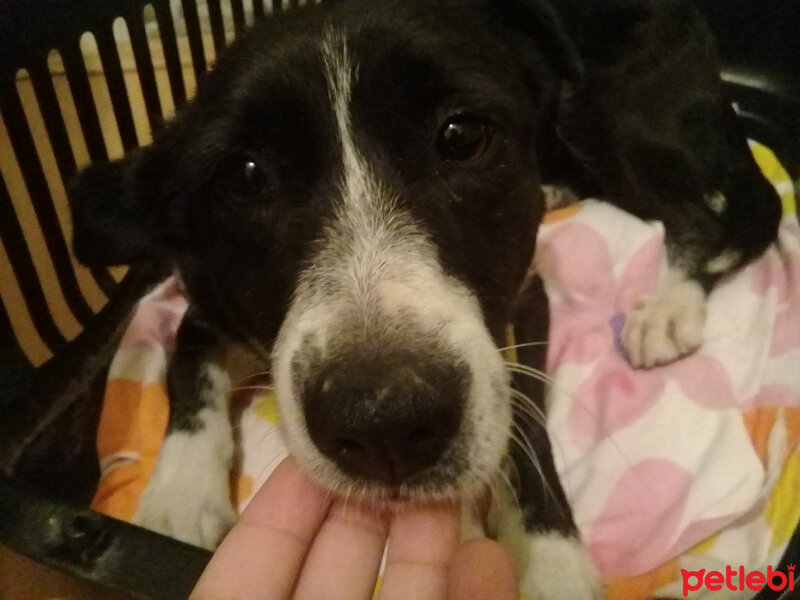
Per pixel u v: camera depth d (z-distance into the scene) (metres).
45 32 0.27
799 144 0.32
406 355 0.15
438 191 0.19
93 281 0.33
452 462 0.16
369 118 0.18
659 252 0.29
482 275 0.19
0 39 0.26
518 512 0.21
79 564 0.16
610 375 0.26
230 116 0.19
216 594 0.15
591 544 0.22
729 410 0.24
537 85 0.24
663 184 0.29
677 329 0.26
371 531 0.17
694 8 0.30
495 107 0.19
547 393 0.24
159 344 0.27
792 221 0.30
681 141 0.29
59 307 0.32
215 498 0.22
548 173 0.30
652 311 0.26
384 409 0.15
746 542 0.22
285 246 0.19
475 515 0.21
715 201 0.29
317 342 0.16
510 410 0.17
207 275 0.22
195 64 0.33
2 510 0.17
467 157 0.19
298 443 0.16
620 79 0.28
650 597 0.21
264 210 0.19
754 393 0.25
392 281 0.17
